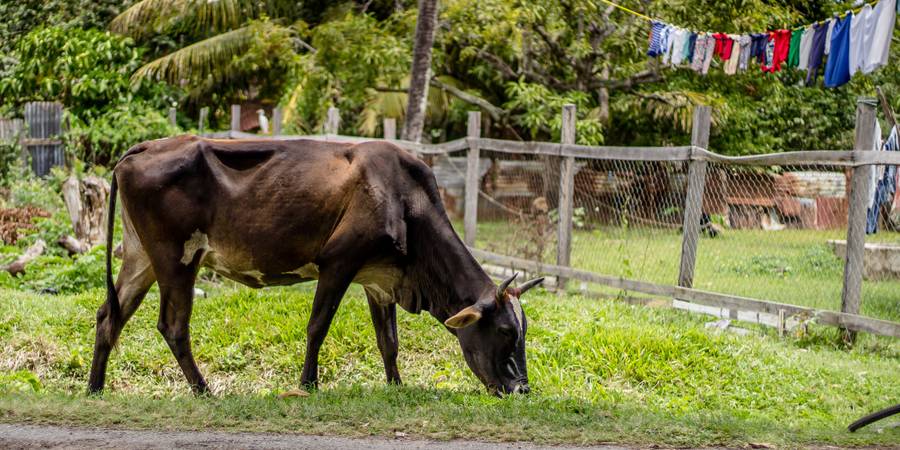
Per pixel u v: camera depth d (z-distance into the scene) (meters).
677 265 11.61
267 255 6.54
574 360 7.84
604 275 10.49
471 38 17.09
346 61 16.05
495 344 6.42
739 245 12.41
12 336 8.12
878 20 8.23
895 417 6.58
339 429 5.41
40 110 17.92
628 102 18.31
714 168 12.32
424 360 8.03
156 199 6.47
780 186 13.71
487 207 15.04
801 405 7.02
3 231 12.57
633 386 7.48
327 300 6.41
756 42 10.57
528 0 15.88
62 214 12.36
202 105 23.23
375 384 6.98
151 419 5.50
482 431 5.43
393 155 6.63
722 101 16.94
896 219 10.62
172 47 22.97
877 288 10.62
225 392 7.48
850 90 17.70
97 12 22.83
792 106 17.91
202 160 6.53
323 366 7.83
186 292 6.61
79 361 7.79
